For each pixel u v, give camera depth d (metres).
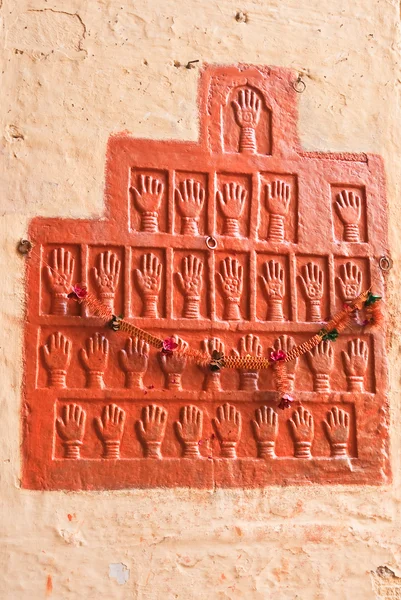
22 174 2.94
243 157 3.06
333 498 2.95
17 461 2.82
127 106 3.02
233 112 3.08
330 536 2.93
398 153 3.17
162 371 2.92
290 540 2.91
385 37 3.22
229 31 3.12
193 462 2.89
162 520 2.85
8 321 2.87
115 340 2.91
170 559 2.84
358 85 3.17
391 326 3.08
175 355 2.92
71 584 2.79
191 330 2.95
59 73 3.00
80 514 2.82
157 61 3.06
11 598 2.76
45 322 2.88
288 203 3.07
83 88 3.01
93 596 2.79
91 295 2.91
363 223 3.11
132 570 2.82
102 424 2.87
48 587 2.78
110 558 2.82
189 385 2.92
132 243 2.96
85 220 2.94
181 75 3.06
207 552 2.86
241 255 3.02
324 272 3.06
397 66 3.21
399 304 3.09
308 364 3.01
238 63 3.11
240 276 3.00
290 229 3.06
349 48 3.19
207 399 2.92
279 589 2.88
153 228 2.97
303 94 3.13
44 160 2.95
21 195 2.92
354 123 3.15
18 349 2.86
